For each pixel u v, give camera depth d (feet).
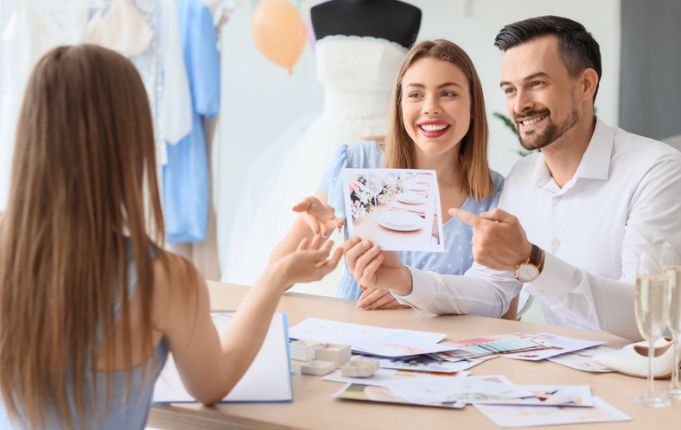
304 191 12.05
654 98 14.11
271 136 16.71
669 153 7.03
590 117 7.36
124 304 3.56
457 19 15.24
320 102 16.31
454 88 7.48
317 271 4.59
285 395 4.30
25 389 3.58
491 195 8.00
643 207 6.88
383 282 6.40
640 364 4.76
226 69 16.88
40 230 3.50
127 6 12.88
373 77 11.88
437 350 5.24
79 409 3.60
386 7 11.92
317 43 12.23
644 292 4.25
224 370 4.11
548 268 5.79
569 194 7.41
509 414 4.03
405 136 7.91
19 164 3.55
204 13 13.33
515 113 7.38
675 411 4.13
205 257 14.05
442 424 3.91
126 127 3.60
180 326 3.83
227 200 17.02
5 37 12.53
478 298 6.75
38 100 3.53
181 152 13.57
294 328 5.92
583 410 4.11
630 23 14.19
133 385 3.73
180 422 4.32
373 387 4.49
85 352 3.57
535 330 6.01
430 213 5.98
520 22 7.33
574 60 7.13
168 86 13.03
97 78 3.56
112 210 3.57
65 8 12.71
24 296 3.51
